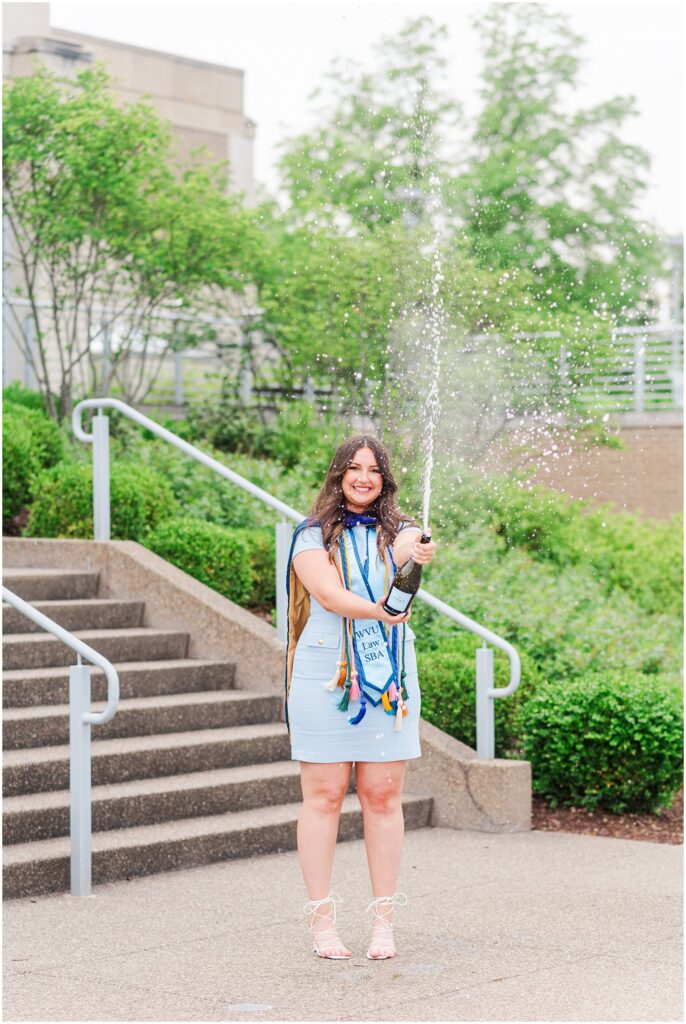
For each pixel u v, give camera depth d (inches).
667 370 689.6
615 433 545.0
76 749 228.2
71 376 500.7
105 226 504.1
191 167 581.9
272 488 469.1
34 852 232.5
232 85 756.0
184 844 250.1
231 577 379.6
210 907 221.0
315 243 521.7
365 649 191.6
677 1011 166.1
